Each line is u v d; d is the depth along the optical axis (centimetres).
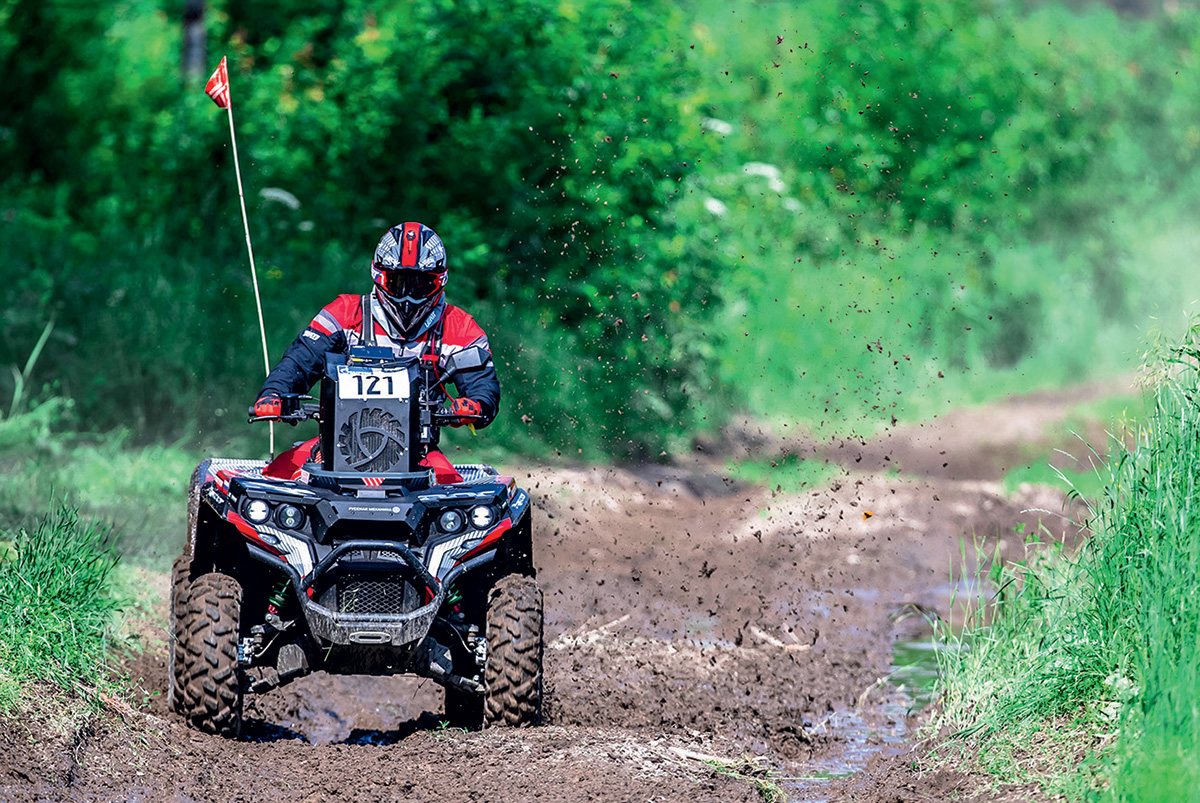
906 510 5025
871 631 3622
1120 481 2511
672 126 6175
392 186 6184
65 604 2586
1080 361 8544
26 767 2088
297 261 6062
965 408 7325
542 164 6100
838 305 7675
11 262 5975
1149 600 2259
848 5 9312
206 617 2438
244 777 2262
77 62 7669
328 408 2552
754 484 5528
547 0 6269
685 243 6131
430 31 6197
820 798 2345
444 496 2477
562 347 5834
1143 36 11888
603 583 3991
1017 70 9831
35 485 4325
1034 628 2680
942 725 2570
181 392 5462
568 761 2355
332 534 2422
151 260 5894
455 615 2605
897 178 8800
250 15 6875
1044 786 2117
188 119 6550
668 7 6544
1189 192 10550
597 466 5541
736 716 2869
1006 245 9238
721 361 6328
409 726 2759
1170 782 1909
